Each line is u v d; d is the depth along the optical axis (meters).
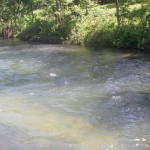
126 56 26.28
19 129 13.34
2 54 32.34
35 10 52.34
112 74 20.84
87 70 22.50
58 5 41.16
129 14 30.92
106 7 40.59
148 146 11.52
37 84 19.61
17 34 47.94
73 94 17.28
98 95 16.94
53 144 12.00
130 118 13.88
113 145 11.70
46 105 15.88
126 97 16.31
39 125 13.67
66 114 14.68
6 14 51.66
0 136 12.74
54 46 35.69
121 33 30.08
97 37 32.34
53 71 22.92
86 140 12.20
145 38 27.70
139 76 19.97
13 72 23.44
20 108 15.63
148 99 15.90
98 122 13.69
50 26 40.97
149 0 36.06
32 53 31.62
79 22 37.25
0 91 18.48
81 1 39.50
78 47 33.31
